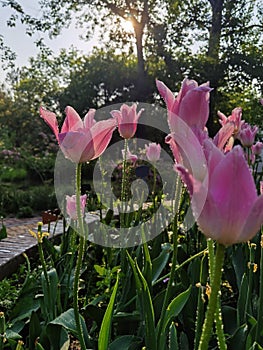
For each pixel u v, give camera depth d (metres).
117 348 1.55
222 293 2.38
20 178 13.13
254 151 3.04
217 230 0.69
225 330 1.83
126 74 15.31
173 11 15.67
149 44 15.48
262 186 1.00
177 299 1.29
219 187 0.68
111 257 2.86
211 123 12.72
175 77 14.54
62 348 1.42
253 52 14.95
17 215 7.96
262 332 1.44
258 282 2.05
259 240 2.21
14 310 2.22
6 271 3.40
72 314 1.58
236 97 14.98
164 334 1.30
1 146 14.40
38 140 15.92
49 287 1.92
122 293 2.03
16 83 18.33
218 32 15.89
